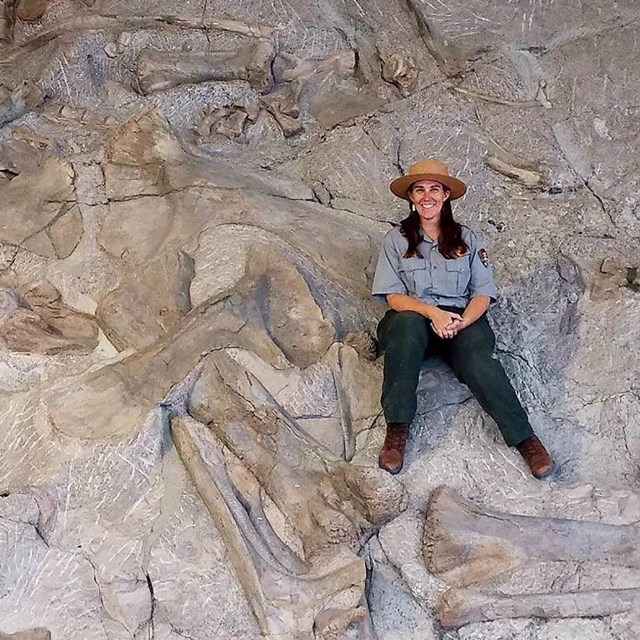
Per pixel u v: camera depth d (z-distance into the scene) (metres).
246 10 6.94
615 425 4.89
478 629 4.20
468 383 4.68
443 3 6.78
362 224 5.75
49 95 6.68
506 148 6.14
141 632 4.12
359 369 4.85
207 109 6.47
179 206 5.51
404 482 4.54
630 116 6.26
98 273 5.41
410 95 6.52
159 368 4.70
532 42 6.65
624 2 6.73
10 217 5.64
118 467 4.47
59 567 4.21
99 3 7.10
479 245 4.92
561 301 5.34
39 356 4.98
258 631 4.11
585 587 4.21
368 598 4.27
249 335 4.87
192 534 4.32
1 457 4.57
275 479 4.46
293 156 6.25
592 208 5.82
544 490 4.54
